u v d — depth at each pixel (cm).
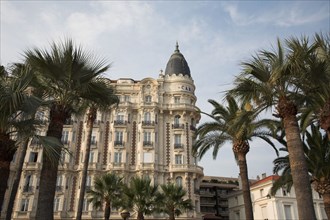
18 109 1441
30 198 5497
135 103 6450
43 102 1562
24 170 5619
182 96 6612
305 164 1524
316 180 2350
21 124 1482
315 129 2414
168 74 6956
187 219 5522
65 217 5447
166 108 6400
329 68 1636
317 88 1681
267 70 1672
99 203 3775
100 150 6012
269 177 6094
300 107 1948
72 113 1967
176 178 5859
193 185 5838
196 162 6072
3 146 1416
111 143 6053
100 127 6172
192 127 6331
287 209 5650
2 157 1412
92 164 5788
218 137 2706
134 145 6109
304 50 1587
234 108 2644
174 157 6006
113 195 3712
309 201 1449
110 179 3716
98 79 1831
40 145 1499
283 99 1659
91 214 5431
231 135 2573
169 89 6700
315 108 1831
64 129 6062
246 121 1872
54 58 1642
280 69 1597
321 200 5953
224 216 8069
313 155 2358
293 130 1588
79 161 5909
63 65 1636
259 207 6025
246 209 2364
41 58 1617
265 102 1748
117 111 6300
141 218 3531
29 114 1434
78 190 5697
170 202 3906
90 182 5691
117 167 5778
